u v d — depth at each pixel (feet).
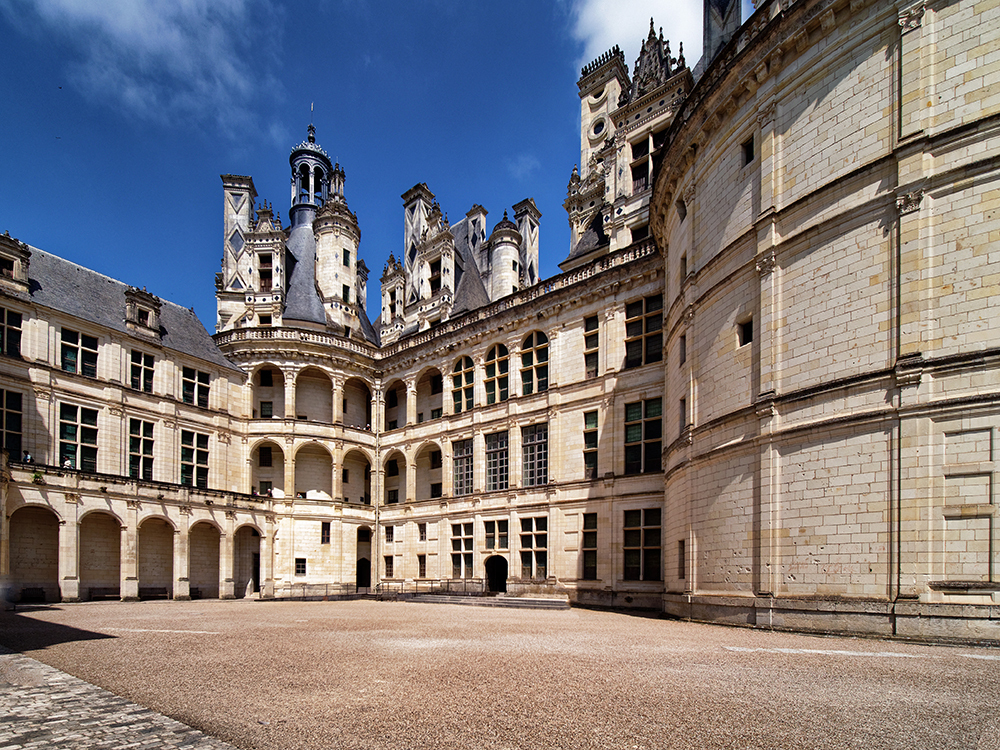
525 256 186.70
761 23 63.87
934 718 22.44
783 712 23.26
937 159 47.26
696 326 72.95
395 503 144.77
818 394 52.70
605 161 122.72
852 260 51.78
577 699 25.52
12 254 101.50
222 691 27.76
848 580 48.37
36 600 97.50
